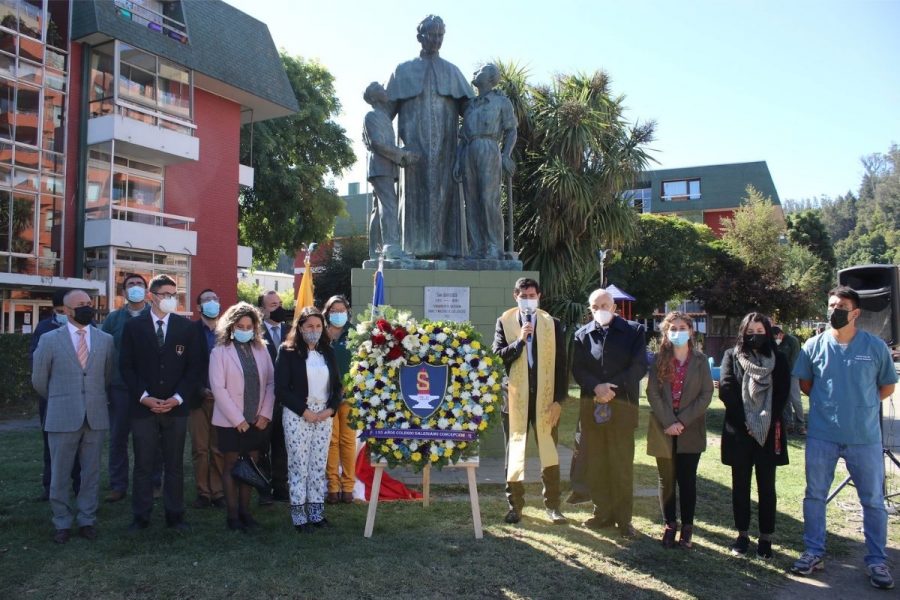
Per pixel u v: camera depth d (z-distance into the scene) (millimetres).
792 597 3865
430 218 7668
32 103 17016
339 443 5762
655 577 4078
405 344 4727
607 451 4836
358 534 4824
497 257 7512
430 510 5449
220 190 21797
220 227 21766
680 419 4633
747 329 4613
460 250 7812
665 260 25547
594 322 4965
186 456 7754
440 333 4812
